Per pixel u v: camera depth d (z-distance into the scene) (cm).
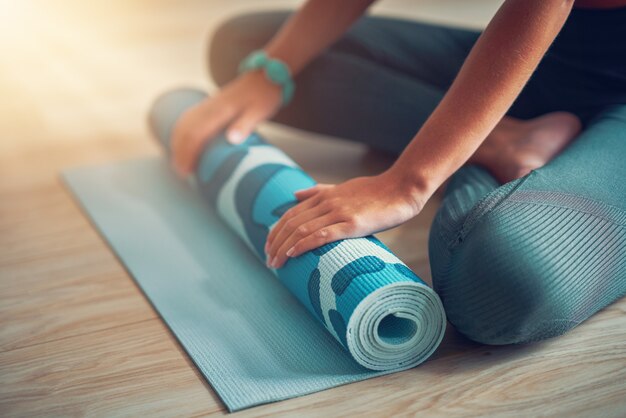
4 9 300
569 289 100
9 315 120
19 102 214
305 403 98
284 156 138
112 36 275
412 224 144
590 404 96
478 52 104
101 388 103
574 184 106
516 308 97
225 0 314
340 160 173
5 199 160
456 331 112
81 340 114
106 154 179
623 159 112
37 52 259
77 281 129
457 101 104
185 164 149
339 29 150
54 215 153
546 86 136
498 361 105
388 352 102
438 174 105
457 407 96
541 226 100
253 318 117
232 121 149
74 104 211
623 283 110
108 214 151
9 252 139
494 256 98
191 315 118
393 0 301
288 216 114
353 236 106
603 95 129
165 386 103
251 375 103
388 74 152
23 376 106
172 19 293
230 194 134
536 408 95
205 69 236
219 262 133
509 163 127
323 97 157
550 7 99
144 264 133
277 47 154
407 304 100
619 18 122
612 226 105
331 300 102
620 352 105
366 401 98
